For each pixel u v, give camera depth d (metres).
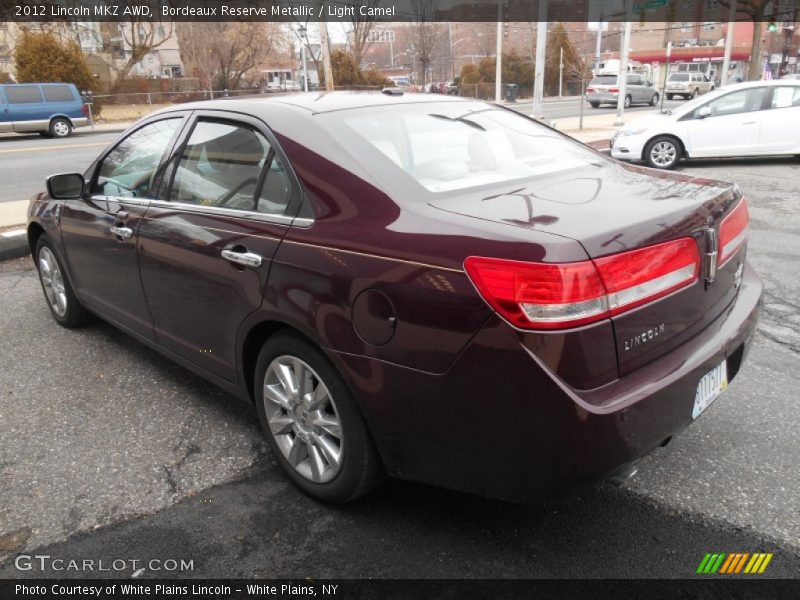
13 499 2.73
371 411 2.27
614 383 2.03
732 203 2.57
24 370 3.98
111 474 2.90
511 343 1.92
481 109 3.33
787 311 4.64
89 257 3.87
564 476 1.98
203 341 3.06
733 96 11.51
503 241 1.97
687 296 2.25
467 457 2.12
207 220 2.89
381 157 2.53
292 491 2.74
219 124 3.04
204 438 3.18
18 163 13.80
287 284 2.46
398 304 2.12
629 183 2.62
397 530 2.48
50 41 30.30
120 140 3.79
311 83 56.00
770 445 2.99
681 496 2.64
